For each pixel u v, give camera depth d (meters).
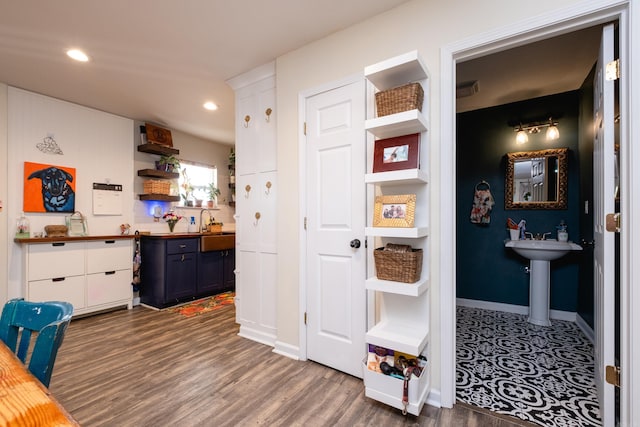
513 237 3.37
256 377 2.04
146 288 3.83
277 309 2.48
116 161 3.77
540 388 1.88
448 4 1.73
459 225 3.76
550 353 2.37
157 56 2.49
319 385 1.94
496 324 3.05
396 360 1.69
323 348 2.21
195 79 2.88
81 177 3.47
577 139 3.13
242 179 2.90
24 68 2.65
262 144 2.73
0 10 1.91
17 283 2.98
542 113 3.29
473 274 3.67
